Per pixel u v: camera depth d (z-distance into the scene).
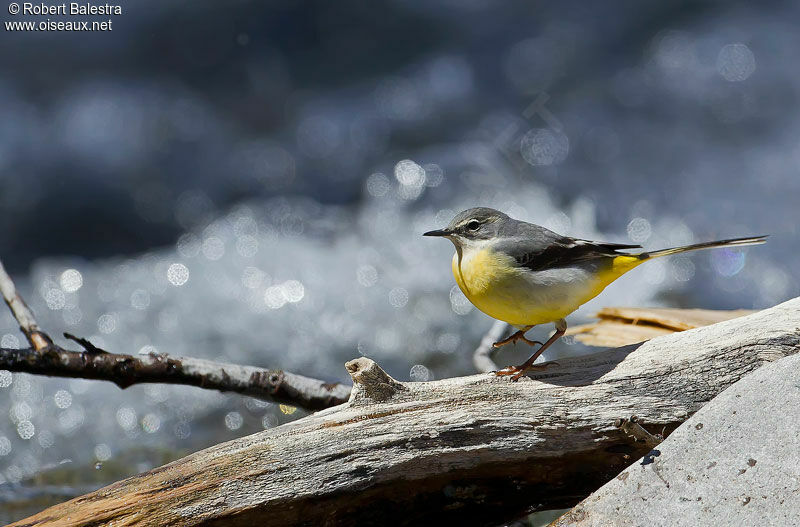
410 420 5.84
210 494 5.51
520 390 6.09
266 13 24.17
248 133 21.23
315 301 15.59
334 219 18.62
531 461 5.96
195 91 22.09
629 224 17.84
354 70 23.20
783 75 22.27
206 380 7.45
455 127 21.19
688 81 22.44
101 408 11.97
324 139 20.95
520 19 24.86
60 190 19.31
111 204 19.23
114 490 5.54
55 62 22.33
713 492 5.06
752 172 19.05
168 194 19.50
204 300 15.88
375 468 5.70
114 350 14.25
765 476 5.01
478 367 8.62
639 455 5.99
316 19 24.17
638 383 6.10
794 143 19.95
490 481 6.01
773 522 4.79
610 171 19.42
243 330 14.77
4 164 19.55
